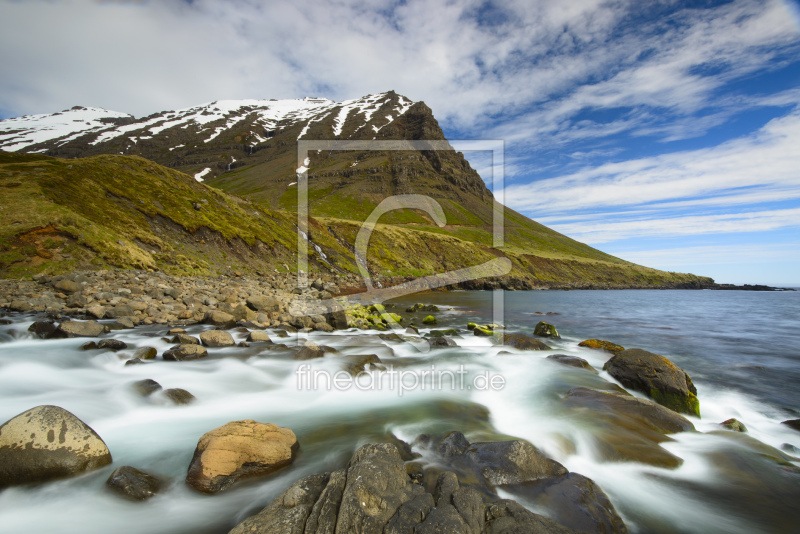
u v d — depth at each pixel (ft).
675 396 34.60
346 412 29.32
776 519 18.40
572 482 19.24
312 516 13.71
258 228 175.73
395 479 15.38
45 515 16.83
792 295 314.96
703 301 215.72
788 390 43.45
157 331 52.19
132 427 25.41
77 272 78.28
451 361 45.57
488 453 20.57
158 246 114.62
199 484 18.42
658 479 21.22
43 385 31.24
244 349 45.34
